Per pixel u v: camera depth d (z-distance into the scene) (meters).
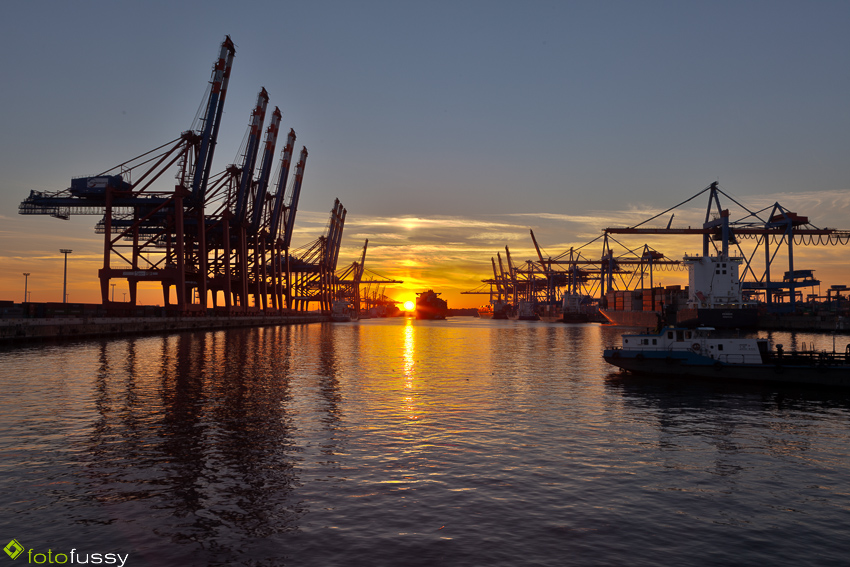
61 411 30.61
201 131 121.56
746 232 153.38
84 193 115.69
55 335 81.31
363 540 14.67
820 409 33.41
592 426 28.36
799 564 13.62
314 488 18.56
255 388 40.03
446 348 88.56
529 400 36.25
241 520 15.92
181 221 117.81
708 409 33.25
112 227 129.25
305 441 24.69
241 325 158.00
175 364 54.97
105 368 50.12
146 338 94.94
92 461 21.33
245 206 157.12
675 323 49.47
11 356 59.66
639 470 20.91
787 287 153.00
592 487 18.94
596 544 14.56
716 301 120.38
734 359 45.00
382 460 21.83
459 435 26.12
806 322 135.75
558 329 187.38
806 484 19.52
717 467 21.41
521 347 91.69
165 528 15.38
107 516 16.14
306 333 140.75
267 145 168.62
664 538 15.00
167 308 119.75
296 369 53.22
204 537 14.84
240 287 172.25
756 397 37.59
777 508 17.27
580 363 62.47
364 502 17.34
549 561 13.60
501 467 21.06
